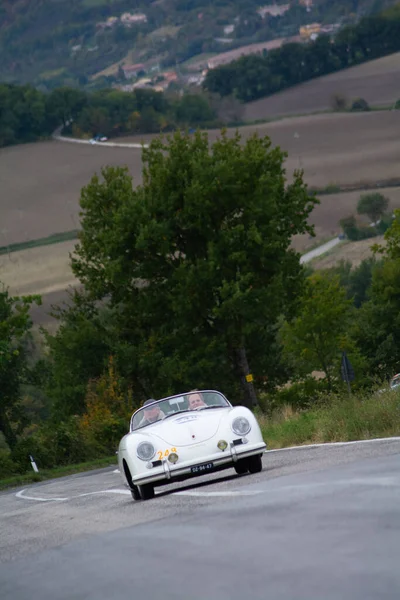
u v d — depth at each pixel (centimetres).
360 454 3503
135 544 2120
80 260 17588
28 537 2992
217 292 15938
